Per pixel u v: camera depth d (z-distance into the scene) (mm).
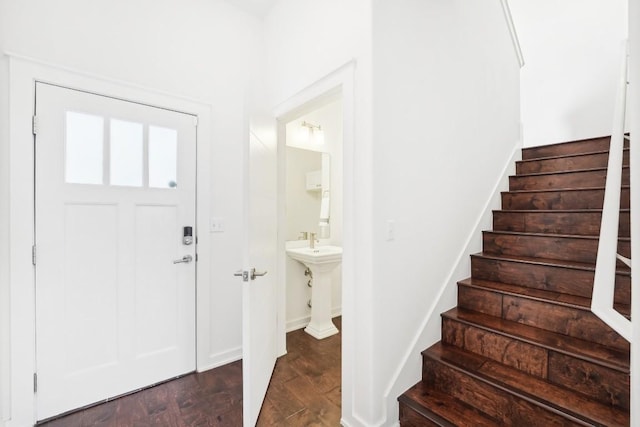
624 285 1535
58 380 1728
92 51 1839
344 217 1661
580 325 1476
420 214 1789
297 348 2615
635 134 651
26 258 1642
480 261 2107
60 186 1738
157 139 2076
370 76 1515
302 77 2062
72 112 1781
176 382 2080
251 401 1595
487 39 2521
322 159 3400
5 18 1598
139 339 1993
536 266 1832
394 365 1599
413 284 1728
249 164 1683
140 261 2000
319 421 1690
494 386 1384
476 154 2332
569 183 2395
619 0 3260
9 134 1601
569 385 1337
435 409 1470
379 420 1521
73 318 1774
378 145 1529
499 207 2594
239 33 2457
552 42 3670
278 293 2463
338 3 1739
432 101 1895
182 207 2170
